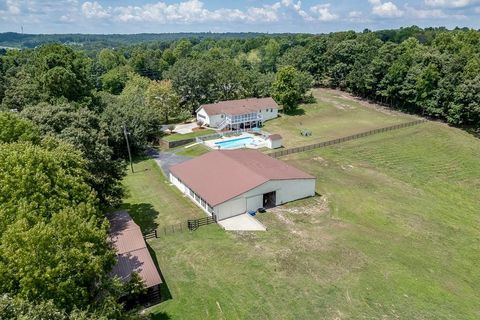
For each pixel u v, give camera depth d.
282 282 24.84
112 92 110.12
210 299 23.14
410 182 45.62
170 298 23.23
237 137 64.44
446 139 62.41
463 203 40.88
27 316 12.48
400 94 79.94
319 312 22.11
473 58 72.50
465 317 22.20
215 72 86.62
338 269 26.47
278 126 72.06
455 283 25.70
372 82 85.62
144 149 58.22
